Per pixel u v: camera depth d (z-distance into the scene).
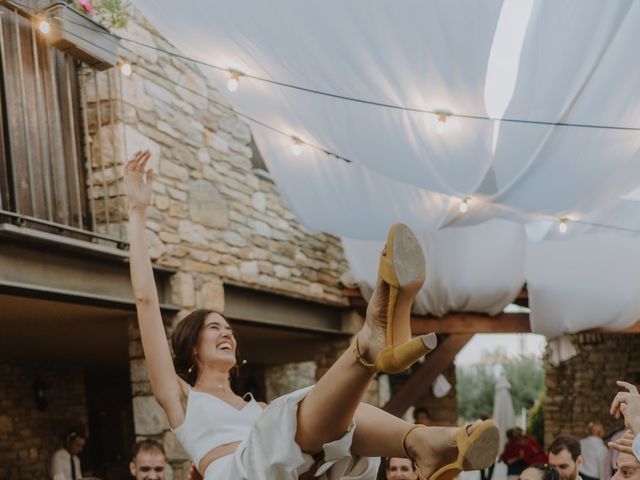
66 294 4.50
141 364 5.44
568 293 7.31
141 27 5.52
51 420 8.45
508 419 11.83
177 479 5.27
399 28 2.71
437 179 3.67
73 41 4.26
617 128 3.18
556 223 5.24
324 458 1.56
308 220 5.38
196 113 6.09
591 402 10.80
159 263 5.41
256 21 2.94
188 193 5.85
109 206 5.12
